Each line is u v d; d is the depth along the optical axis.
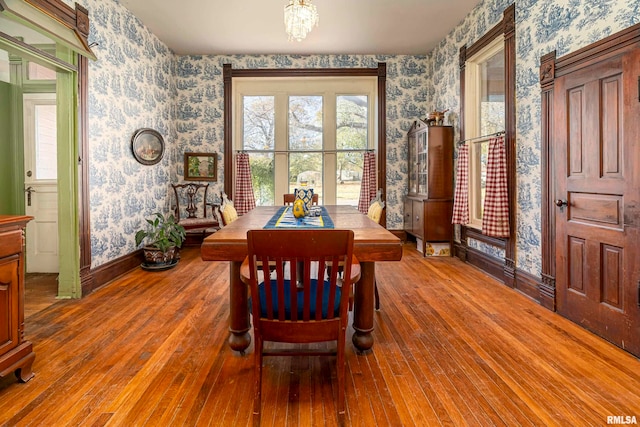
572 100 2.51
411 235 5.71
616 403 1.61
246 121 5.99
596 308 2.32
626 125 2.06
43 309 2.83
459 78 4.49
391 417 1.53
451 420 1.50
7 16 2.41
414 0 3.90
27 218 1.80
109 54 3.67
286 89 5.95
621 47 2.10
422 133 4.96
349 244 1.48
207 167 5.54
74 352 2.11
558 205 2.63
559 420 1.50
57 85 3.11
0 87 3.86
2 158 3.91
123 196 3.97
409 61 5.59
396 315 2.71
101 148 3.54
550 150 2.81
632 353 2.05
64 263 3.12
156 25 4.45
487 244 3.92
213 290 3.33
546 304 2.84
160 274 3.92
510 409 1.58
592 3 2.37
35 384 1.77
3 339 1.66
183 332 2.40
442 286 3.45
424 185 4.91
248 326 2.13
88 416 1.53
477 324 2.53
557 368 1.92
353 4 3.96
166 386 1.76
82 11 3.20
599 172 2.27
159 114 4.91
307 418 1.53
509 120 3.39
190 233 5.50
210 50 5.31
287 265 3.92
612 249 2.18
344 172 6.04
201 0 3.83
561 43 2.69
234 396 1.69
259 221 2.66
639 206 1.99
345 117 6.01
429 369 1.93
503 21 3.48
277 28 4.54
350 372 1.91
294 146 6.04
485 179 4.02
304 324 1.53
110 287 3.43
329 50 5.36
